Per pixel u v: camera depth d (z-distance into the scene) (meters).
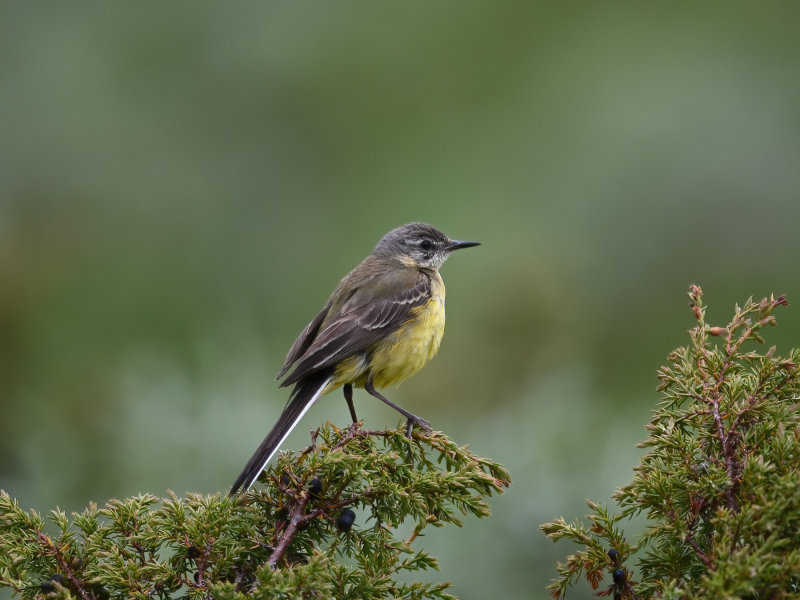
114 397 11.97
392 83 17.27
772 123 15.43
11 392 12.55
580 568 5.52
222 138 16.83
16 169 15.77
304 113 17.08
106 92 16.59
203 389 11.76
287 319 15.36
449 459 6.72
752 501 5.03
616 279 14.98
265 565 5.17
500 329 12.94
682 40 16.59
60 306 14.42
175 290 15.29
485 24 18.02
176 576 5.47
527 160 16.27
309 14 17.41
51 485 11.05
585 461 10.34
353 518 5.71
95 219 15.77
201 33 17.06
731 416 5.49
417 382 12.58
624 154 15.66
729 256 14.95
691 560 5.35
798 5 16.38
